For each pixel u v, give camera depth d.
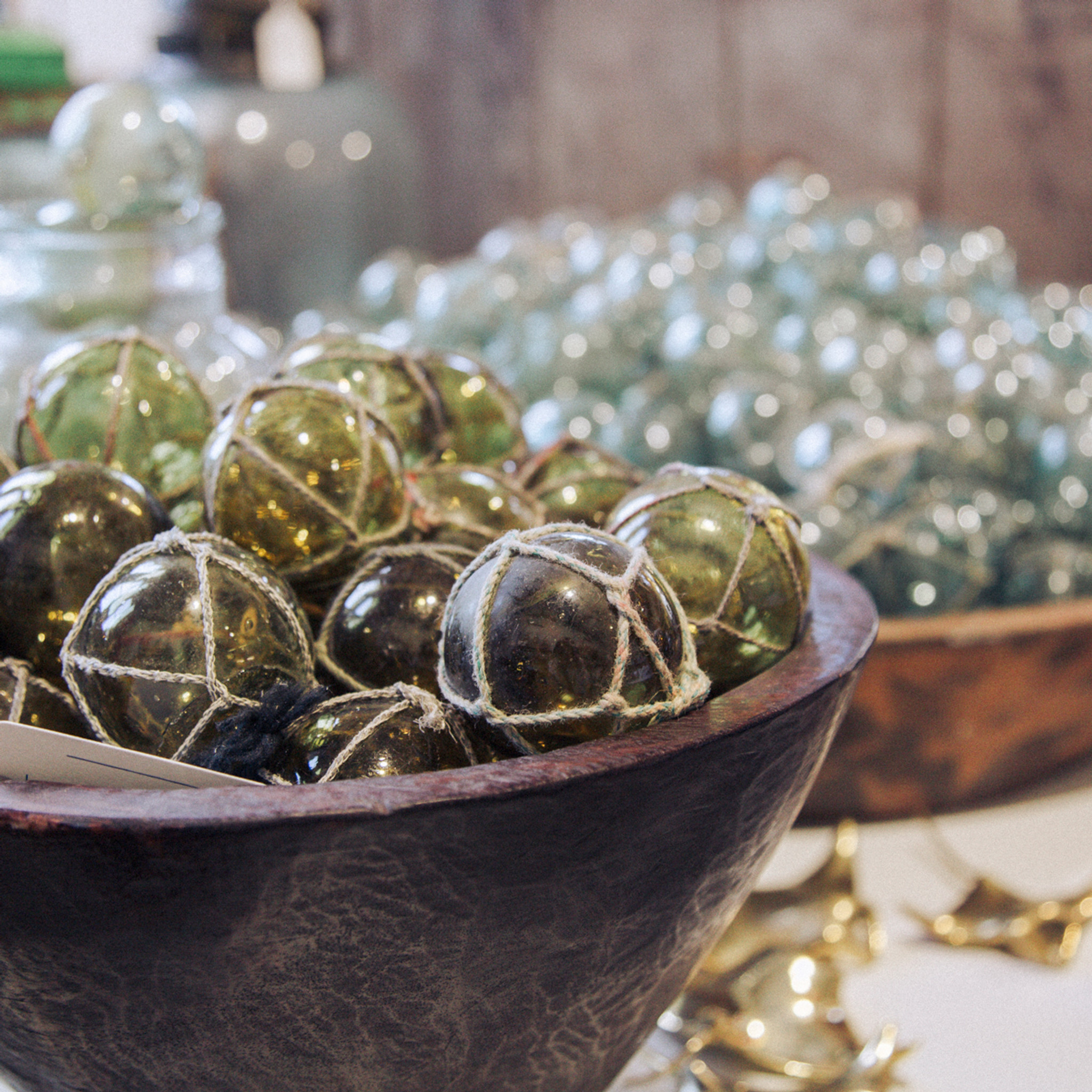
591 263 2.13
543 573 0.93
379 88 2.60
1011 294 2.09
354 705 0.95
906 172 2.83
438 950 0.90
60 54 2.23
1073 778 1.46
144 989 0.90
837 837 1.31
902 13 2.72
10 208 1.35
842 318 1.84
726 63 2.89
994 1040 1.18
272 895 0.88
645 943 0.94
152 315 1.34
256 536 0.99
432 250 3.27
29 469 1.00
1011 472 1.63
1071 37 2.60
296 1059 0.91
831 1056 1.16
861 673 0.99
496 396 1.09
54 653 0.97
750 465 1.53
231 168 2.34
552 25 3.00
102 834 0.86
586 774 0.89
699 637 0.98
